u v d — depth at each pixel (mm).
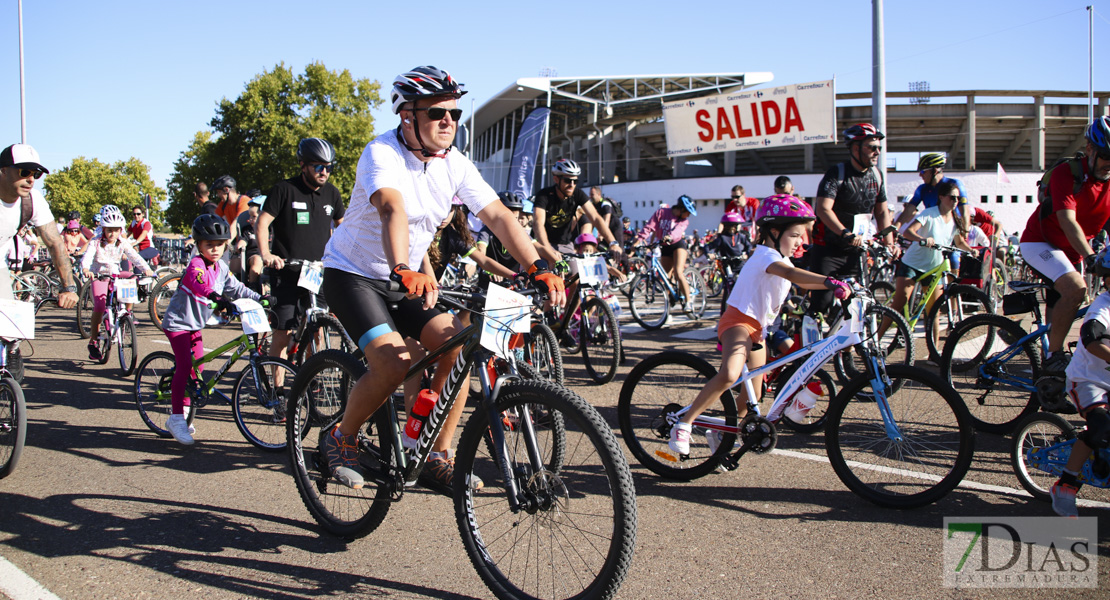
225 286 4734
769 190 36719
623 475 2336
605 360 6398
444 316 2957
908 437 3506
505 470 2574
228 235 4602
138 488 3812
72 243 13375
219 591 2717
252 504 3592
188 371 4516
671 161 50031
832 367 6320
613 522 2354
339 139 41562
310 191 5523
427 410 2799
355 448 2990
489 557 2670
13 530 3260
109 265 7340
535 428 2859
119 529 3275
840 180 5820
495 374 2662
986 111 35656
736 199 10852
